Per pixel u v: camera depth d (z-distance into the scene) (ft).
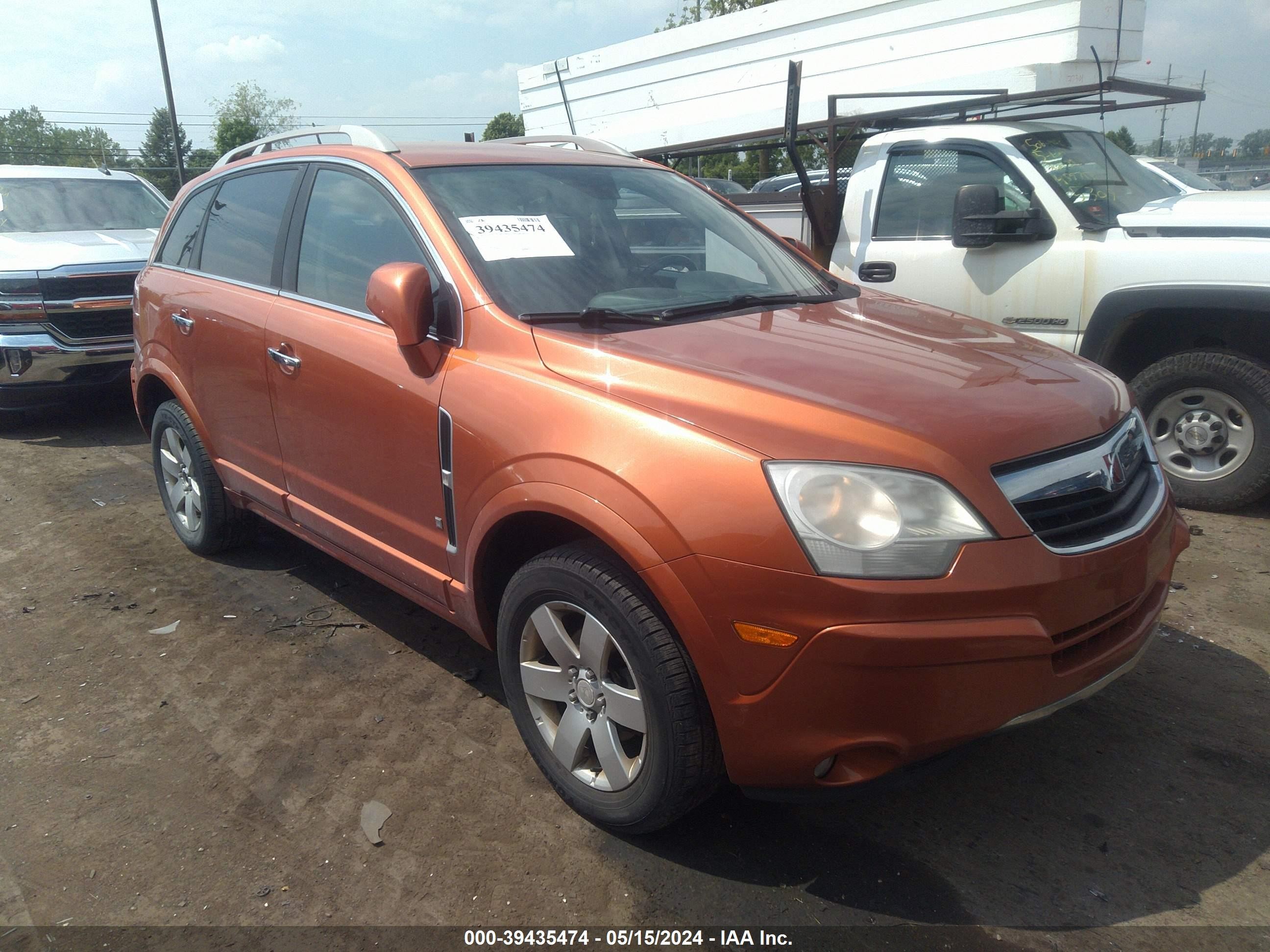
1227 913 7.50
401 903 7.72
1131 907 7.57
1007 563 6.72
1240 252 14.53
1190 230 15.17
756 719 6.94
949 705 6.66
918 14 19.35
